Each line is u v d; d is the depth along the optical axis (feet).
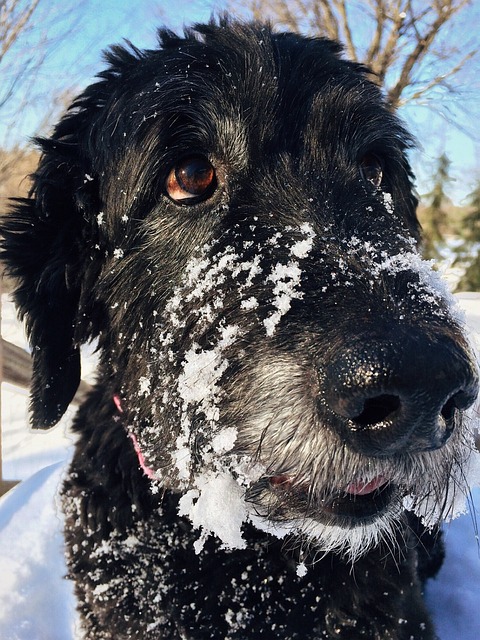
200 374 0.67
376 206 0.75
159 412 0.75
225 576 0.74
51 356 0.92
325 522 0.62
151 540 0.77
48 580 1.07
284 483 0.65
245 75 0.78
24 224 0.93
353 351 0.51
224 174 0.76
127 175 0.80
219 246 0.71
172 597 0.75
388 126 0.91
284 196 0.73
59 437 2.32
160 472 0.76
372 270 0.60
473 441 0.69
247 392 0.63
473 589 1.00
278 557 0.74
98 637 0.79
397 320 0.53
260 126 0.76
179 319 0.72
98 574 0.79
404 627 0.76
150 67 0.85
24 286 0.93
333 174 0.76
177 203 0.76
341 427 0.54
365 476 0.58
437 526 0.70
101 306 0.87
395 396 0.50
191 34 0.91
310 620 0.73
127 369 0.82
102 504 0.82
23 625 0.97
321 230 0.67
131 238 0.80
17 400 2.90
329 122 0.79
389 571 0.77
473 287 6.53
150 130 0.77
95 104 0.94
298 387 0.58
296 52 0.85
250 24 0.97
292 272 0.63
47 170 0.93
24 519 1.24
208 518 0.69
